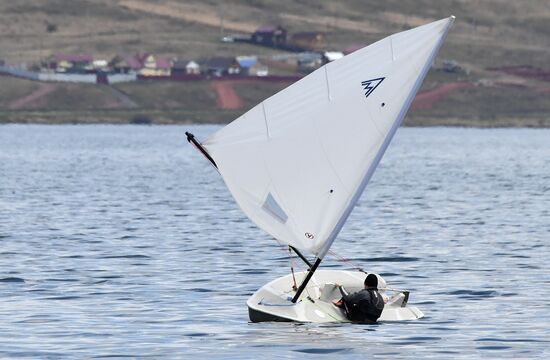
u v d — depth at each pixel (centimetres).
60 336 11956
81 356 10994
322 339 11588
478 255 19238
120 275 16588
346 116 12581
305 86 12631
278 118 12581
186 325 12500
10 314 13275
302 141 12538
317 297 12719
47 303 14075
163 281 15975
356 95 12594
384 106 12562
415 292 15025
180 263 18025
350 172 12525
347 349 11194
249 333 11969
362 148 12550
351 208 12462
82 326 12494
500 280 16125
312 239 12450
